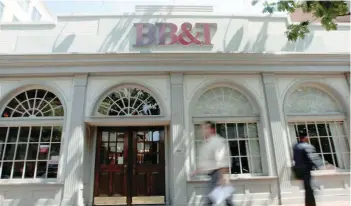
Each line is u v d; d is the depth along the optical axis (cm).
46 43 714
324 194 634
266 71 704
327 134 696
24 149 643
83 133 636
